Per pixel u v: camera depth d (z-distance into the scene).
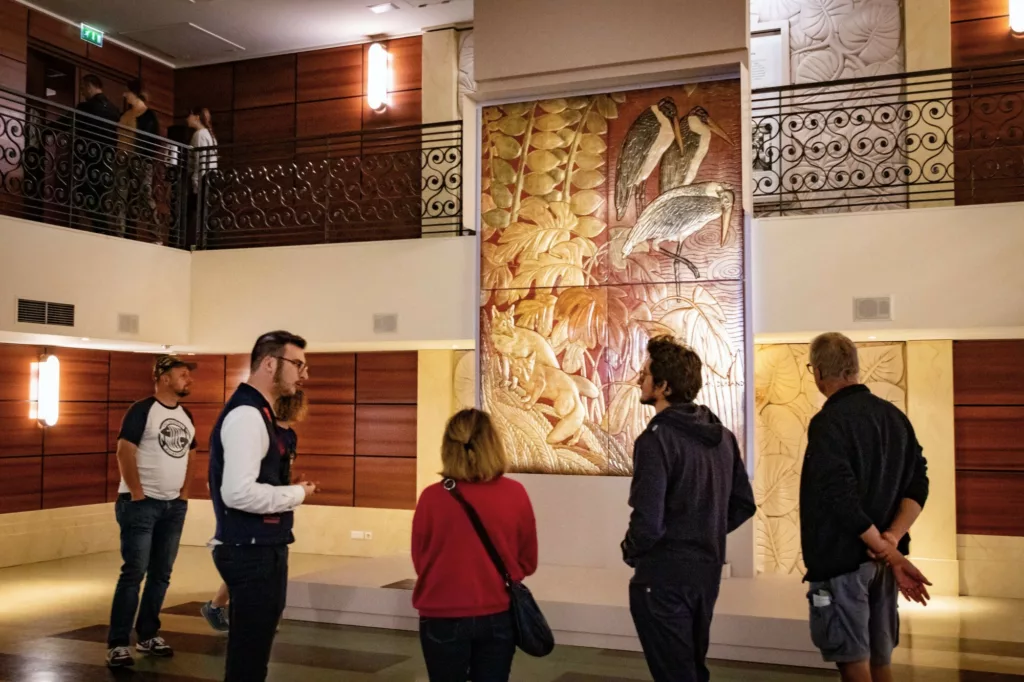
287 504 3.36
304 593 6.29
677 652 2.99
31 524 8.77
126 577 5.02
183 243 8.72
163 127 10.54
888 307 6.50
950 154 7.92
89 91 8.77
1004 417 7.83
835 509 3.09
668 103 6.95
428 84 9.46
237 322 8.33
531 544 3.19
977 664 5.34
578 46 7.04
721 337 6.69
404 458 9.52
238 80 10.44
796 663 5.09
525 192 7.29
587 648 5.53
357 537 9.61
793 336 7.37
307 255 8.11
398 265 7.76
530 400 7.11
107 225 8.56
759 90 7.25
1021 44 7.87
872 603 3.23
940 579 7.79
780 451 8.28
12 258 6.96
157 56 10.38
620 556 6.77
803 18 8.44
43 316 7.18
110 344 8.59
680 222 6.85
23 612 6.52
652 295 6.88
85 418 9.41
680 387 3.20
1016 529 7.75
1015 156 7.81
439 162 8.00
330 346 9.00
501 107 7.41
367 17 9.30
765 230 6.79
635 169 7.00
